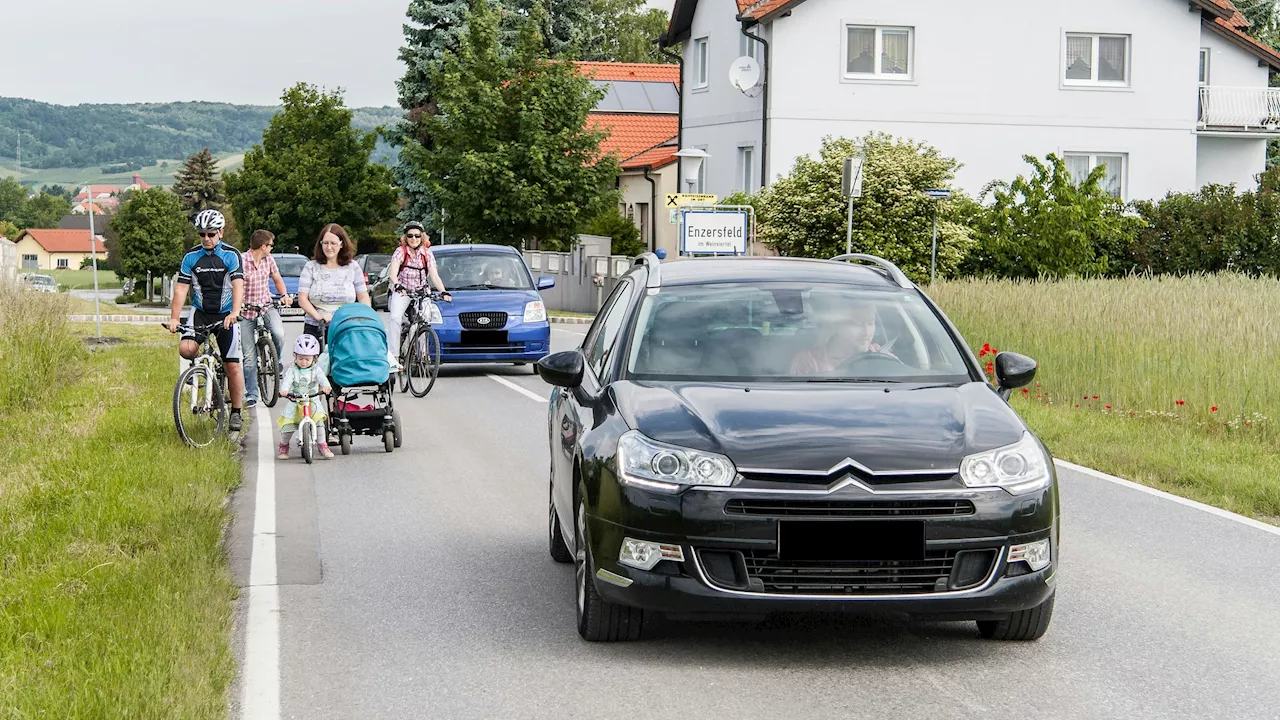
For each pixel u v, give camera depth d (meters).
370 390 17.41
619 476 8.23
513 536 12.45
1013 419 8.66
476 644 8.91
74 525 11.96
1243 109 56.84
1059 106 54.41
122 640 8.27
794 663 8.45
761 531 7.90
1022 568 8.13
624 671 8.30
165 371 27.09
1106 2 54.41
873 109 53.28
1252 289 31.20
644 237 69.44
